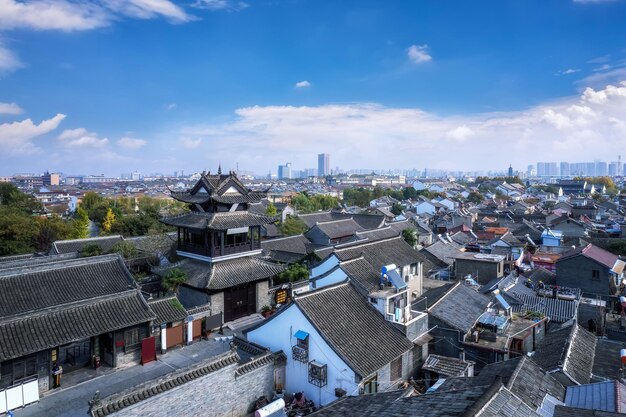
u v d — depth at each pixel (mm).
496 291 40969
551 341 28516
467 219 105188
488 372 21703
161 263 49062
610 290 48094
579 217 109938
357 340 25875
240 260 41500
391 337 27422
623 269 53156
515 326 34125
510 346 31312
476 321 32625
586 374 23656
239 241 41969
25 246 61312
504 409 13000
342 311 27922
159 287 41375
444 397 14258
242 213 41688
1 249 58281
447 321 31078
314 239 75750
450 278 57688
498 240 71500
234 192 41125
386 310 29047
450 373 27359
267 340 28547
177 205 101188
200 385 22562
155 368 30234
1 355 23625
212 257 38562
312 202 140875
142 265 49375
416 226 90750
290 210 119375
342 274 33406
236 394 24328
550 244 75125
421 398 14898
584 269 49438
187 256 41281
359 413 16469
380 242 45156
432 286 52531
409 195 197750
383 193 198125
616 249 67938
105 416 18891
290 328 27078
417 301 35719
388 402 16609
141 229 76375
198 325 36000
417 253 46375
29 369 25859
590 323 40344
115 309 29922
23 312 26172
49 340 25672
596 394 18875
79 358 31094
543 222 110312
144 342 30906
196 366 22719
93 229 95500
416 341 29375
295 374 26750
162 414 20875
